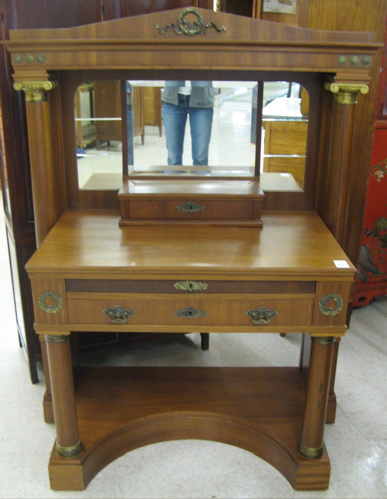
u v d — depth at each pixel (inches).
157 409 76.7
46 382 79.3
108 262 60.1
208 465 73.7
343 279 59.7
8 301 118.0
